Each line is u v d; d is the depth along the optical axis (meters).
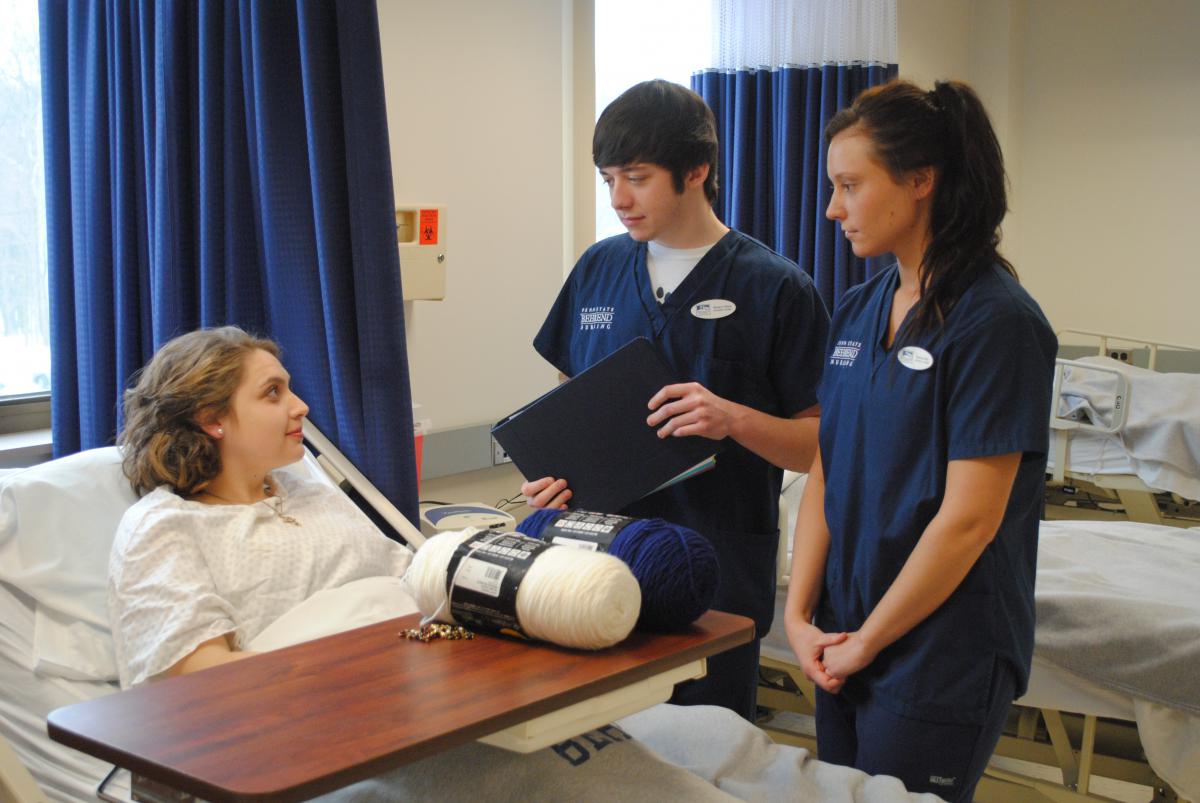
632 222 1.82
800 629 1.67
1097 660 2.22
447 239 2.84
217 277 2.08
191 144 2.07
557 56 3.11
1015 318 1.45
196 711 0.90
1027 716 2.45
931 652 1.52
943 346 1.48
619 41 3.53
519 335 3.08
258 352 1.69
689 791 1.15
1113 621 2.23
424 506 2.88
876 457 1.57
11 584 1.62
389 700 0.91
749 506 1.93
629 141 1.74
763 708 3.03
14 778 1.13
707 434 1.74
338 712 0.89
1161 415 3.93
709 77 3.67
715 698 1.95
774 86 3.71
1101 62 5.45
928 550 1.47
